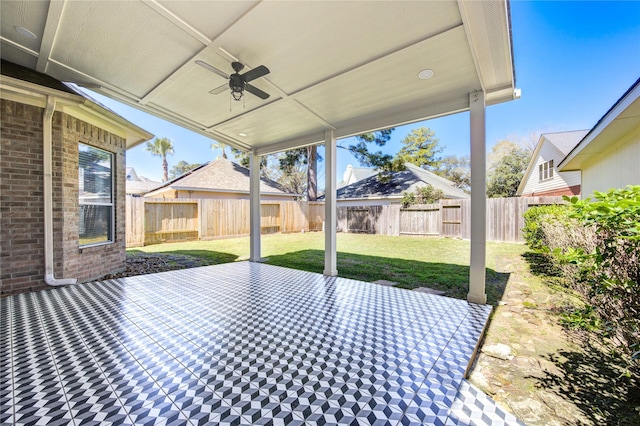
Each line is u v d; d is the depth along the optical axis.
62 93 4.38
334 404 1.98
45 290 4.56
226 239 12.29
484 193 4.05
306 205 15.66
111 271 5.90
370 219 14.27
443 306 3.98
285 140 6.93
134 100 4.84
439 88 4.13
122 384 2.17
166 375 2.30
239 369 2.40
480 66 3.51
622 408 2.02
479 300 4.10
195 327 3.26
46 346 2.77
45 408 1.90
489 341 3.06
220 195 16.48
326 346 2.81
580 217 2.17
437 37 3.04
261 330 3.18
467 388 2.16
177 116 5.50
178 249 9.56
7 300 4.09
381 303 4.12
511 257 7.36
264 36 3.14
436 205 12.33
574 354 2.76
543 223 5.57
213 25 3.01
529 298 4.33
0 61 4.04
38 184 4.46
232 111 5.21
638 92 3.57
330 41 3.21
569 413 1.99
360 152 14.59
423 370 2.39
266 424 1.78
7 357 2.56
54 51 3.57
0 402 1.96
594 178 7.75
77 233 5.06
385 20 2.86
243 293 4.61
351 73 3.81
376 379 2.27
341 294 4.57
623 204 1.81
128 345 2.81
